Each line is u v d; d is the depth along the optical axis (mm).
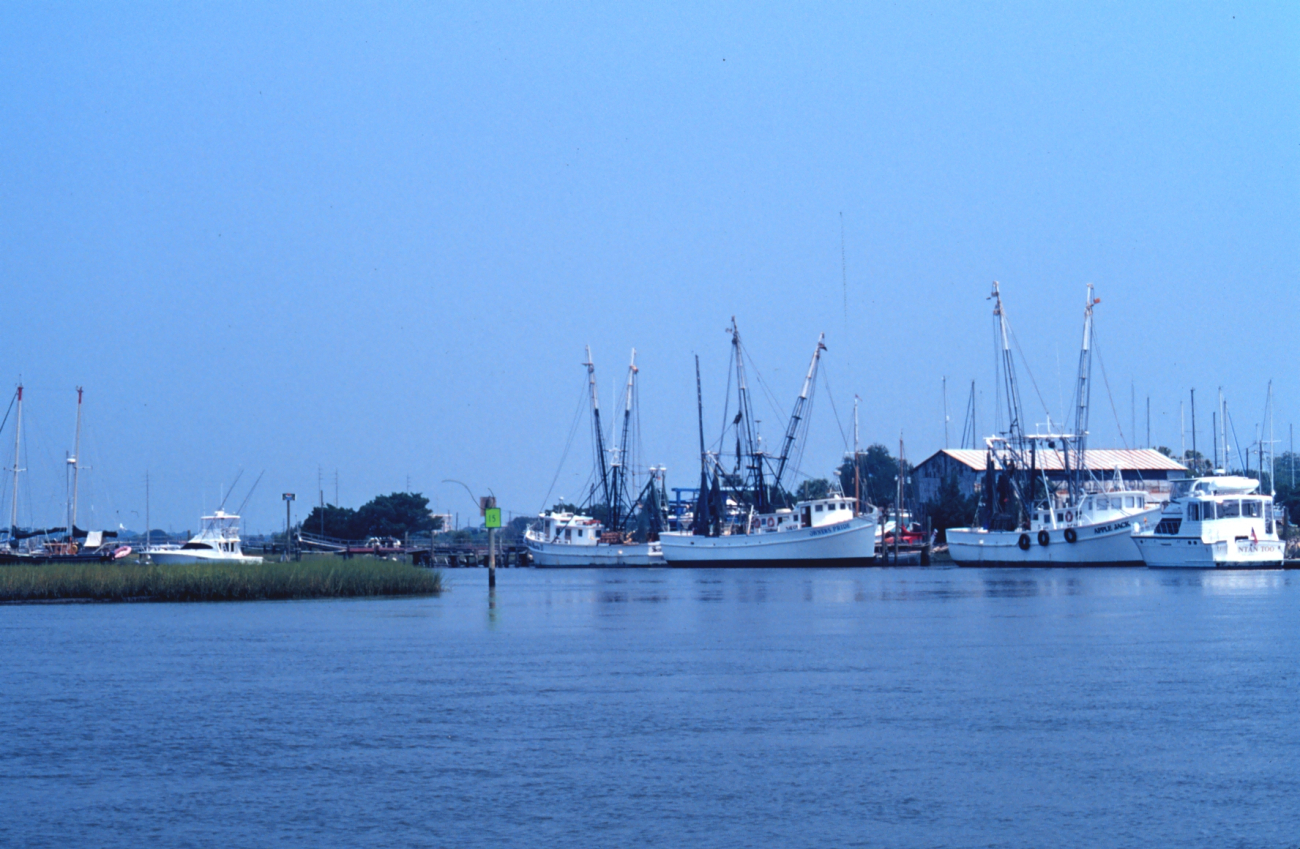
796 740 40781
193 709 48906
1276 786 33969
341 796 33844
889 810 31734
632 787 34438
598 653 69062
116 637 81750
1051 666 59656
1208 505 168375
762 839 29328
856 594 132125
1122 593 122812
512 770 36781
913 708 46875
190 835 30266
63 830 30844
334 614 105125
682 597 132875
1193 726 42594
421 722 45188
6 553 197750
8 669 62906
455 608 114438
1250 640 71562
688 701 49438
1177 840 28953
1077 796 33000
